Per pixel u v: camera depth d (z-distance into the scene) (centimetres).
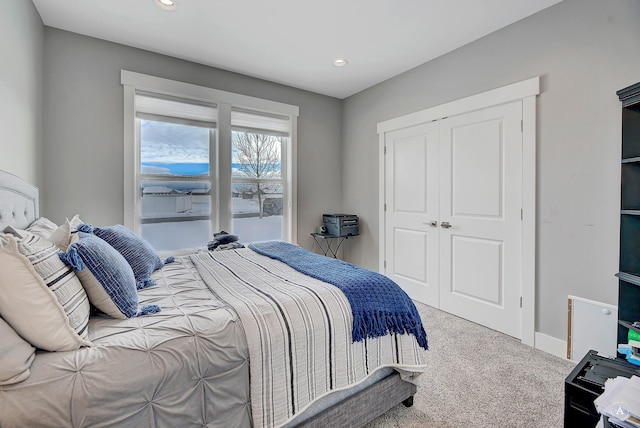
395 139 348
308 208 394
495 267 257
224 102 324
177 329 106
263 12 223
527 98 231
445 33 253
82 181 256
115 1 211
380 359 145
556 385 180
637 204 163
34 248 96
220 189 325
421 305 319
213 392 102
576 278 209
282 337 117
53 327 89
